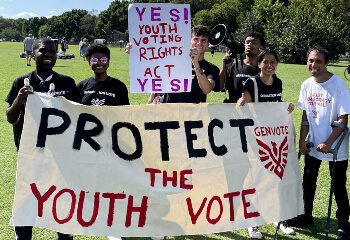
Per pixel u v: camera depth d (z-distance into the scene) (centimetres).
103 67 421
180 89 385
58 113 351
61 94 369
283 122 408
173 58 381
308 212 448
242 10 7012
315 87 418
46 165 346
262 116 400
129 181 355
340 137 408
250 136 393
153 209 359
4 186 526
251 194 387
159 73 382
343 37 4091
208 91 401
